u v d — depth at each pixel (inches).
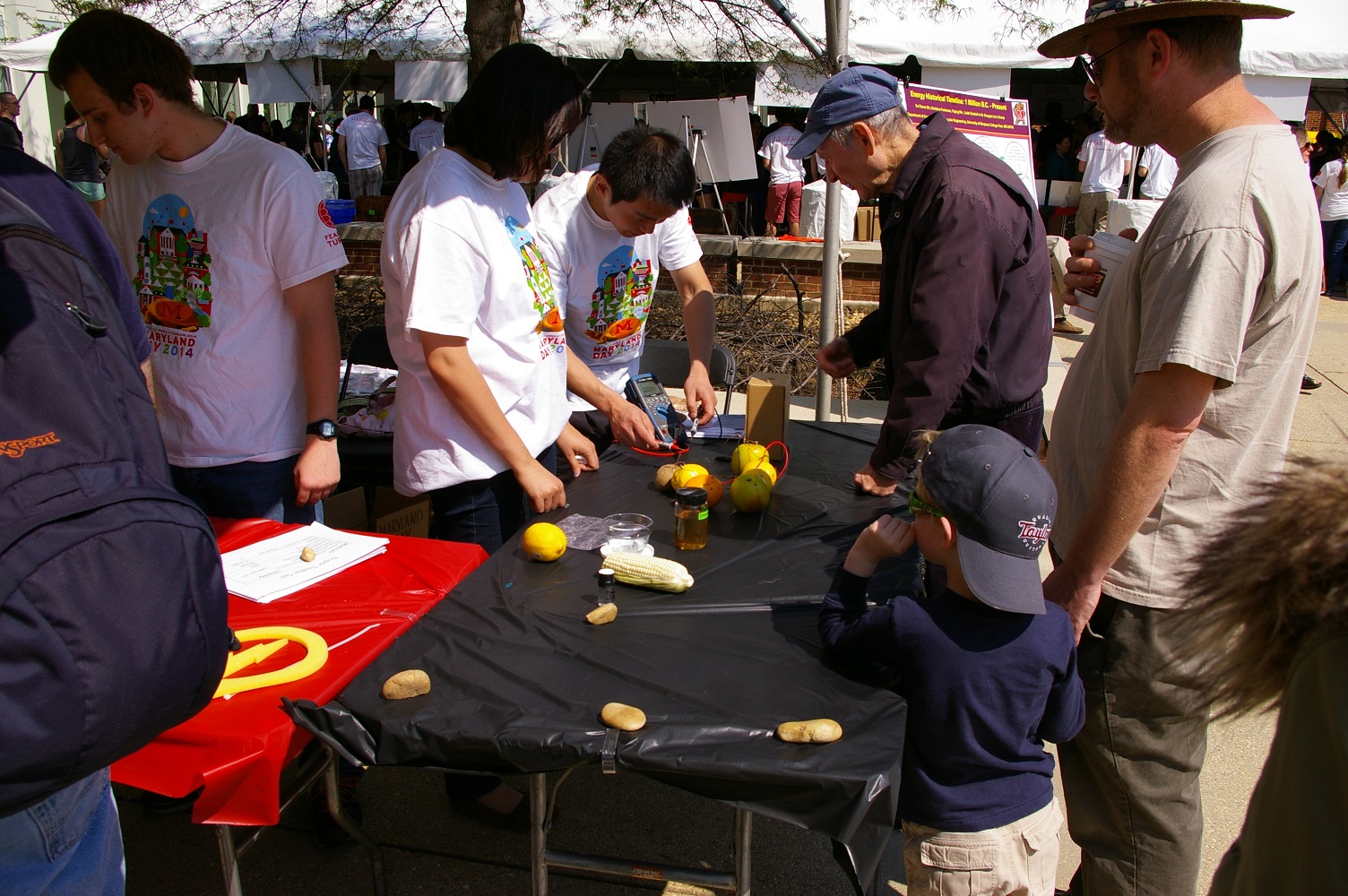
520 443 87.0
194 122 86.7
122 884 53.7
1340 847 28.3
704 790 53.4
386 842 92.9
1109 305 69.7
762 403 112.7
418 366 87.8
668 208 99.9
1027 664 59.0
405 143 539.5
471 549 83.2
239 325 89.7
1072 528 73.4
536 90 78.8
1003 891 62.2
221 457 91.7
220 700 57.7
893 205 91.8
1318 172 421.4
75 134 371.9
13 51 387.5
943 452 60.6
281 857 90.2
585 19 228.7
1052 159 423.8
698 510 83.5
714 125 336.8
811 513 94.2
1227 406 63.2
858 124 91.1
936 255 83.5
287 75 422.3
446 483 89.5
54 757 38.8
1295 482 31.7
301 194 88.7
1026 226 87.6
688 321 132.2
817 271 314.0
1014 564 57.7
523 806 95.0
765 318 288.7
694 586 75.7
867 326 108.3
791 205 374.0
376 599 72.6
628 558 76.6
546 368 94.2
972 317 83.4
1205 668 35.0
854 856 51.9
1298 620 30.4
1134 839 72.2
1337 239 409.1
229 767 52.4
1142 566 66.9
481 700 58.3
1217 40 61.4
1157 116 64.6
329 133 474.9
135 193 89.6
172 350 90.7
